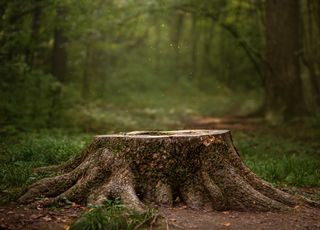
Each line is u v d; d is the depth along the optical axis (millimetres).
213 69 48438
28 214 5688
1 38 13219
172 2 21094
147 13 22734
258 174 8609
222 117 23469
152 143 6387
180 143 6406
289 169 9016
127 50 41406
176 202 6375
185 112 26047
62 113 15086
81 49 23844
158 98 34438
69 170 7117
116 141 6500
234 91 43500
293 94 18453
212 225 5535
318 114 17016
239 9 22656
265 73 19594
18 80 14039
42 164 8148
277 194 6609
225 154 6625
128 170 6301
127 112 21984
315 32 23750
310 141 13164
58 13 15656
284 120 18141
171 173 6387
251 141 12859
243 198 6305
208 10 21891
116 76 35781
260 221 5766
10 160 8375
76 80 24703
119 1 21031
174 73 45094
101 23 20016
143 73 40562
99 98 26203
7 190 6609
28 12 14234
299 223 5727
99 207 5434
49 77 15398
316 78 20469
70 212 5855
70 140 10359
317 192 7684
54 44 21031
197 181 6410
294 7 18703
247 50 22141
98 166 6441
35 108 13945
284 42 18578
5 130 11742
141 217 5418
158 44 43438
